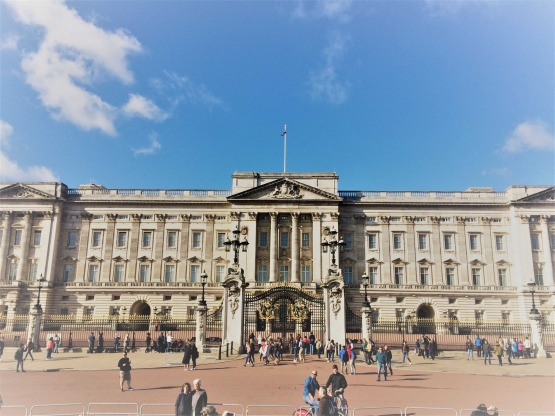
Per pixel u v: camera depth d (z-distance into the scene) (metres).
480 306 72.94
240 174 76.94
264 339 37.25
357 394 23.02
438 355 41.12
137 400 20.94
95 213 77.69
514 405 21.09
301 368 31.33
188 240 76.69
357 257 75.44
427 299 73.31
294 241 73.69
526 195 74.94
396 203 76.88
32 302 71.88
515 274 73.88
